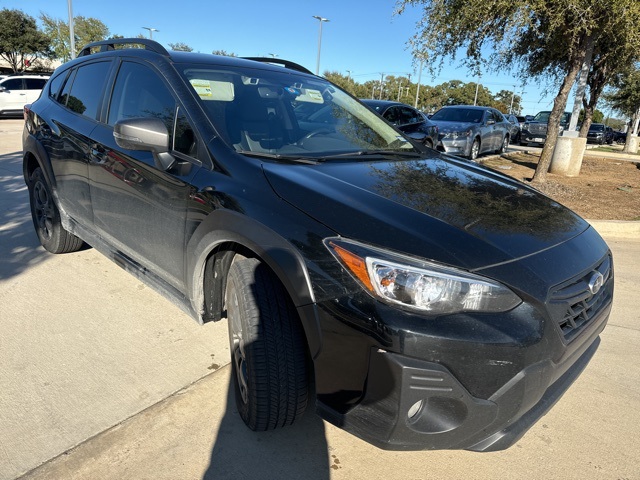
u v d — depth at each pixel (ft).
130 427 7.61
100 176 10.50
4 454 6.95
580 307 6.91
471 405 5.74
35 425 7.54
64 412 7.85
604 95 95.81
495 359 5.71
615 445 7.97
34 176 13.96
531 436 8.09
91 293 11.93
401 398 5.58
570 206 25.45
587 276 7.08
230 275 7.38
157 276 9.45
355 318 5.79
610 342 11.43
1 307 11.00
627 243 20.07
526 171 38.83
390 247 5.97
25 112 14.88
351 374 5.94
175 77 9.29
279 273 6.47
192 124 8.54
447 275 5.76
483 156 48.01
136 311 11.21
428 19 27.37
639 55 27.63
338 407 6.15
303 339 6.80
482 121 43.50
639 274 16.26
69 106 12.66
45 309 11.04
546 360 6.16
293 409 7.01
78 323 10.56
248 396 7.09
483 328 5.71
